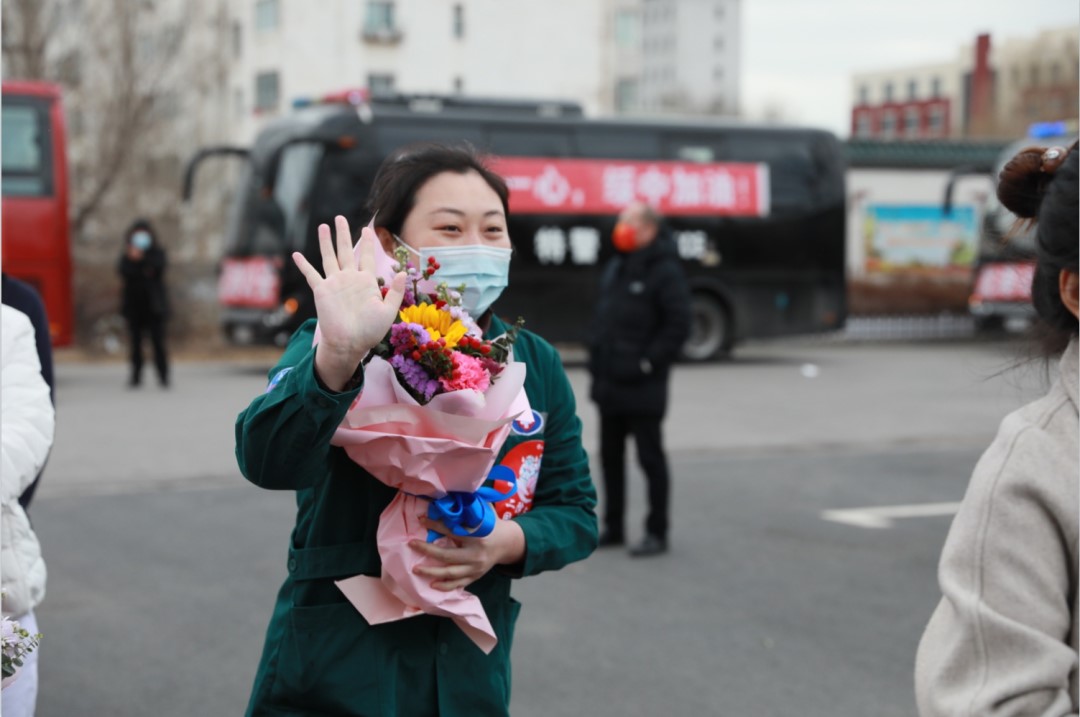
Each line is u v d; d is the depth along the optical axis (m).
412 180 2.30
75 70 23.48
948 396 14.83
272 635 2.29
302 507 2.30
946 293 26.17
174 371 17.50
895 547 7.30
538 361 2.46
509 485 2.28
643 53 117.31
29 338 2.90
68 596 6.15
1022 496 1.61
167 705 4.68
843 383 16.22
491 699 2.26
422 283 2.21
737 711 4.65
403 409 2.09
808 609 5.99
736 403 14.05
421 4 38.59
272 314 16.34
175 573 6.60
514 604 2.40
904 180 30.03
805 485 9.26
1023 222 1.87
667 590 6.33
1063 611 1.59
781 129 19.17
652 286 6.98
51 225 15.00
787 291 19.12
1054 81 44.47
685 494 8.90
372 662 2.20
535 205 17.81
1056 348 1.74
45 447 2.83
